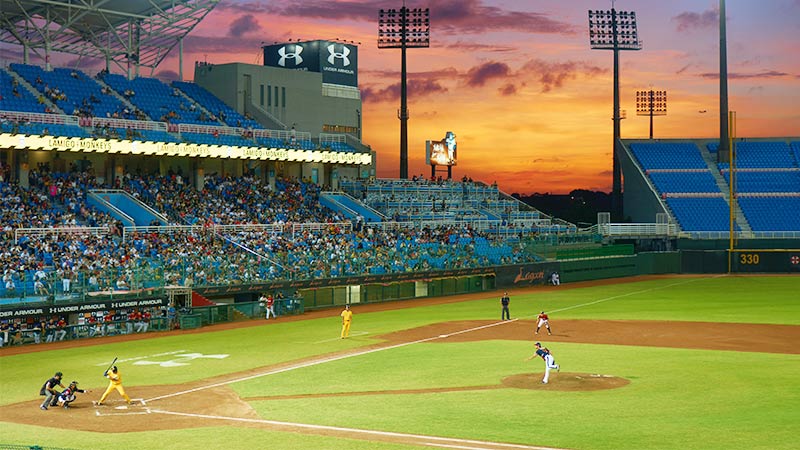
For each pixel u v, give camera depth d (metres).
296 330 53.97
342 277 69.25
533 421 27.58
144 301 54.25
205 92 94.06
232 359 42.22
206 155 79.38
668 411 28.67
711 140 122.69
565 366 38.34
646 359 40.03
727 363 38.56
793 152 118.38
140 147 74.75
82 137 70.94
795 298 71.31
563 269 91.31
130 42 85.25
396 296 75.50
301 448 24.84
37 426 28.50
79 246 60.59
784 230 105.50
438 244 82.75
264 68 95.38
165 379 37.03
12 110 71.44
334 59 104.25
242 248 68.38
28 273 52.88
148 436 26.77
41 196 67.31
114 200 72.31
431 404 30.55
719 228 106.19
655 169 116.38
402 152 111.94
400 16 111.19
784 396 30.89
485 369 37.91
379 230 85.25
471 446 24.70
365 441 25.48
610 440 24.98
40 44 83.12
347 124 104.12
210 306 57.88
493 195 109.94
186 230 69.06
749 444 24.27
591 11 122.94
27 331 48.94
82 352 45.72
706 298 72.38
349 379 36.12
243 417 29.25
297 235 76.06
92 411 30.75
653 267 101.56
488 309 66.19
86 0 78.12
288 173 92.50
